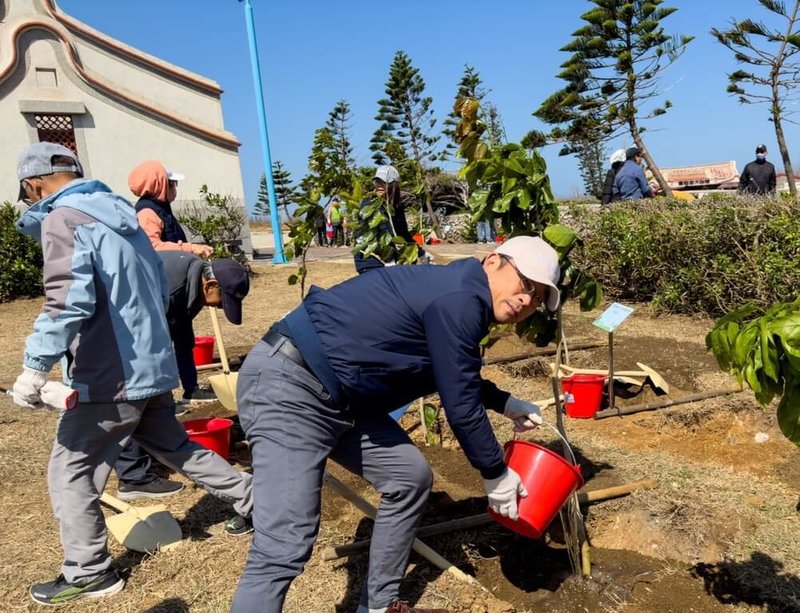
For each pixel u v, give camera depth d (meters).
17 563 3.00
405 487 2.39
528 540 3.16
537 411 2.65
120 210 2.75
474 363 2.15
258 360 2.28
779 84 13.98
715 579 2.81
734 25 13.71
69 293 2.45
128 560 3.04
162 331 2.87
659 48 16.81
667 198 8.65
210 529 3.31
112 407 2.69
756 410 4.34
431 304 2.14
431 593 2.72
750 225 6.58
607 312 4.58
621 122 17.64
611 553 3.08
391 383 2.26
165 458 3.03
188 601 2.73
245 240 14.75
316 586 2.82
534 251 2.21
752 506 3.31
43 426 4.73
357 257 5.51
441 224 19.06
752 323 1.77
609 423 4.48
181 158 14.07
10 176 12.72
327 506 3.54
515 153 2.94
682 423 4.34
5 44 12.56
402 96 29.12
